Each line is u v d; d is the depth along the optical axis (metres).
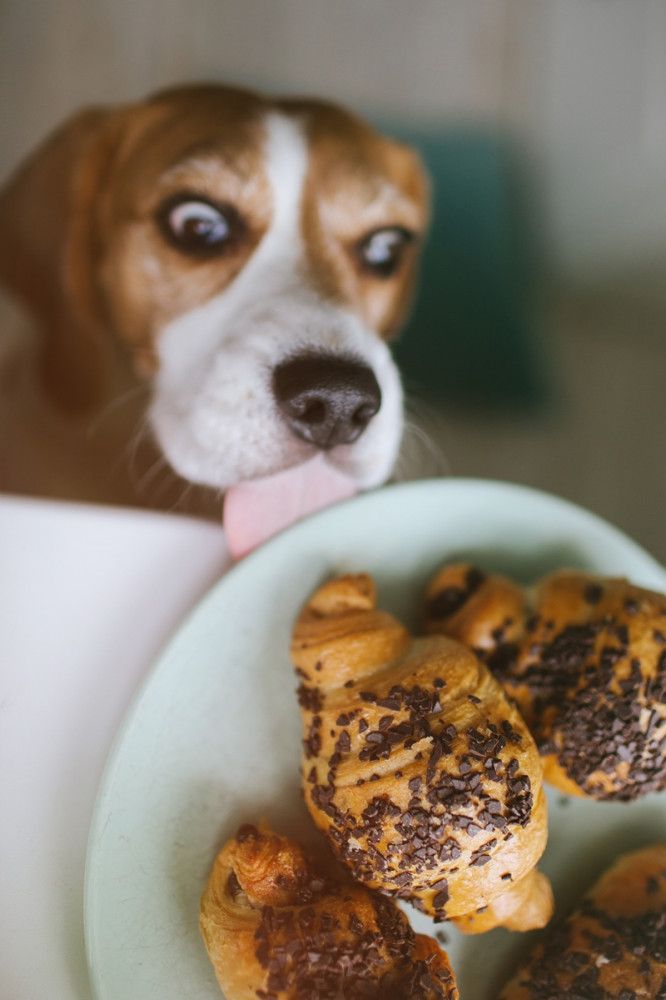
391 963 0.32
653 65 0.59
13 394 0.44
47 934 0.33
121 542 0.37
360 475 0.40
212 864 0.34
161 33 0.53
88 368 0.43
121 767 0.33
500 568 0.38
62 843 0.34
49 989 0.33
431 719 0.33
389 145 0.44
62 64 0.51
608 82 0.58
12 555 0.36
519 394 0.53
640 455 0.53
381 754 0.33
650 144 0.58
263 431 0.38
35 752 0.35
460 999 0.34
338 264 0.40
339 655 0.34
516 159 0.57
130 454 0.44
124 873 0.33
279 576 0.36
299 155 0.41
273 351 0.38
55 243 0.42
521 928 0.34
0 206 0.43
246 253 0.40
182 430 0.40
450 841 0.32
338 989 0.31
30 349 0.44
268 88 0.54
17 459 0.44
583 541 0.38
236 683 0.35
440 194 0.56
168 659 0.34
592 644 0.35
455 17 0.58
